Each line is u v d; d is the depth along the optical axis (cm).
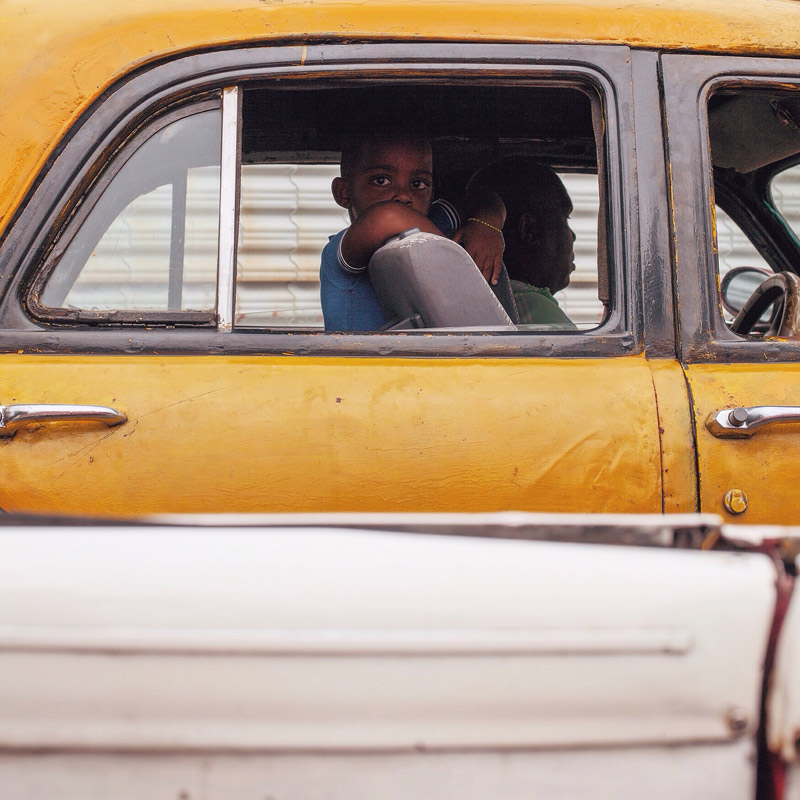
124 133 157
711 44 168
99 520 114
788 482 156
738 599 101
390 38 161
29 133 155
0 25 160
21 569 100
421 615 99
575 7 166
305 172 205
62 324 153
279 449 148
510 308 210
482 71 163
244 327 157
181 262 157
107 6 160
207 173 158
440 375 154
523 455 151
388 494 149
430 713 98
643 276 161
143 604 99
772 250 262
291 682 98
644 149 164
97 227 156
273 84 160
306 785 98
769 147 227
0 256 153
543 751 99
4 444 145
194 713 98
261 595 99
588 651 99
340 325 188
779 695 101
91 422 146
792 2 177
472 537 113
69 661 97
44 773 97
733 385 158
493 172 216
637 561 104
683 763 100
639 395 155
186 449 147
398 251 168
